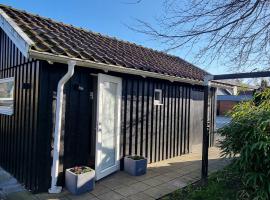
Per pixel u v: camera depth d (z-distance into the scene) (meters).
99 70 5.53
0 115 6.41
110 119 5.73
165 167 6.56
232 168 4.00
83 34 7.27
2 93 6.35
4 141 6.07
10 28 4.91
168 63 8.80
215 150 9.02
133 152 6.43
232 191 4.15
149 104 6.90
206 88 5.59
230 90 10.23
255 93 5.06
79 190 4.61
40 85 4.59
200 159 7.50
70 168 4.97
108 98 5.62
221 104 24.30
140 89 6.61
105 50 6.46
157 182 5.36
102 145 5.47
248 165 3.63
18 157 5.29
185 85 8.36
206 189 4.62
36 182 4.60
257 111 4.12
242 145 3.84
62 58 4.39
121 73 6.00
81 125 5.26
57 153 4.69
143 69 6.03
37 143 4.58
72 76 5.05
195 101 9.34
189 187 4.95
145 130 6.78
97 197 4.53
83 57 4.79
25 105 5.09
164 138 7.45
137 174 5.76
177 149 7.98
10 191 4.74
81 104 5.26
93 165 5.52
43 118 4.64
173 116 7.82
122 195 4.64
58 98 4.71
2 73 6.46
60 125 4.74
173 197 4.53
